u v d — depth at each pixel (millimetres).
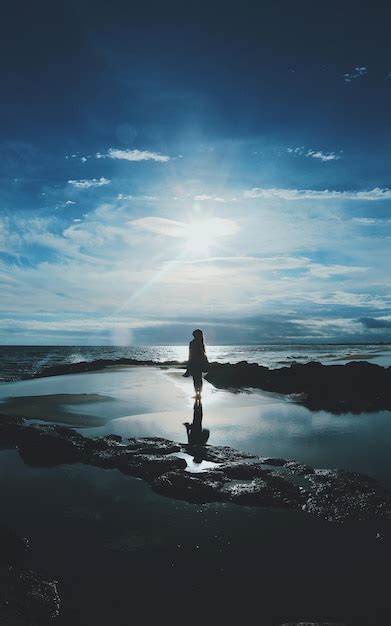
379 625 3285
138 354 68812
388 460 6988
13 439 8078
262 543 4422
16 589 3576
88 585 3748
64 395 13352
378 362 27703
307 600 3551
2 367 30812
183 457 7145
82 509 5227
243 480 6152
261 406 11961
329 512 5117
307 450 7555
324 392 13781
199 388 12844
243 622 3324
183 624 3307
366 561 4098
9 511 5152
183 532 4656
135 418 10172
